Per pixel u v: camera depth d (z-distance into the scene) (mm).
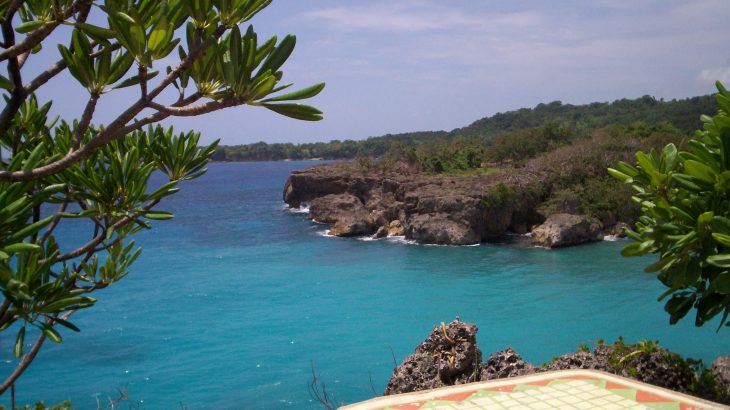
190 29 3152
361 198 64312
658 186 5355
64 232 66250
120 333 26641
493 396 7172
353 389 19453
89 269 4500
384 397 7191
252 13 3033
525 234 49344
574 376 7785
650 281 32719
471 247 45250
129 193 4250
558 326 25516
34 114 4531
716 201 4879
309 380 20406
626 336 23781
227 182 166750
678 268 4938
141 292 34344
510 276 35281
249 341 25109
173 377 21094
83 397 19359
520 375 8320
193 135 4945
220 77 3100
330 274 37750
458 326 9281
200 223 66438
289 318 28422
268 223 63906
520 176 53125
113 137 2975
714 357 20906
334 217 60250
